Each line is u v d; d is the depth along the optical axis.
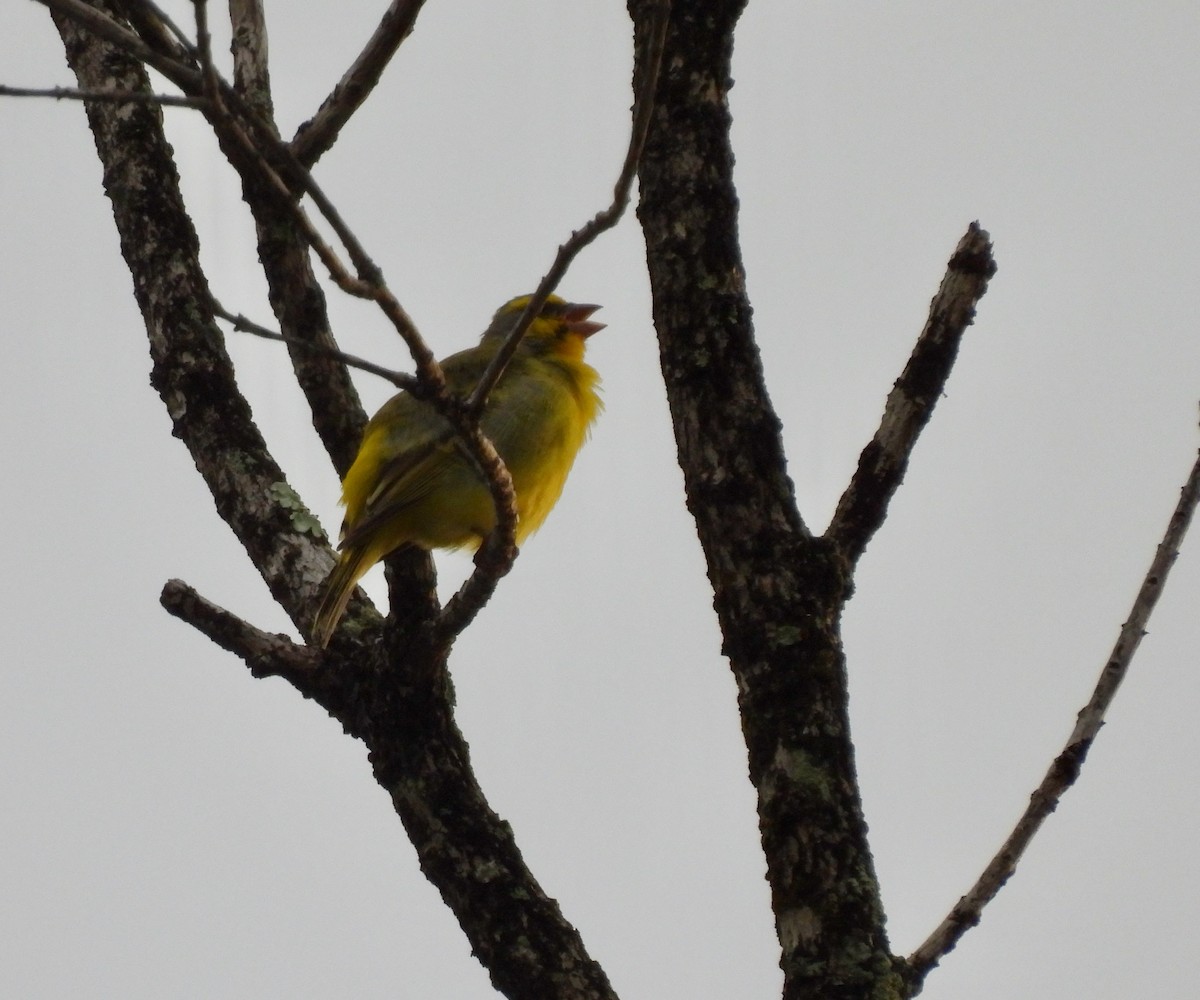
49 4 6.70
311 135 11.53
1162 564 9.09
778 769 8.81
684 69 9.98
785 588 9.12
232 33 12.05
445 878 10.28
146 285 12.11
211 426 11.78
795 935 8.45
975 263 9.70
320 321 11.84
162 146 12.41
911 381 9.67
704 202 9.80
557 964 9.96
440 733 10.63
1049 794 8.73
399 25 11.23
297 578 11.27
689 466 9.47
